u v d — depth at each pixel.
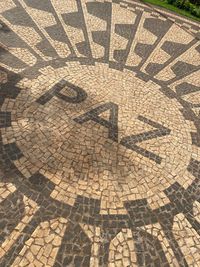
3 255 7.75
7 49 13.58
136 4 19.06
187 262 8.38
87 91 12.58
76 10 17.22
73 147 10.41
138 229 8.80
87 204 9.07
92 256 8.09
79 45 14.89
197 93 13.67
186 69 14.89
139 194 9.59
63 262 7.88
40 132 10.62
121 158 10.45
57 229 8.42
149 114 12.27
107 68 13.97
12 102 11.34
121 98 12.66
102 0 18.58
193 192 9.95
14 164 9.59
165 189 9.87
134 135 11.30
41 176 9.45
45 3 17.08
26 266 7.66
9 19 15.33
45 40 14.65
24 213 8.57
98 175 9.82
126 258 8.20
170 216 9.23
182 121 12.27
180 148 11.21
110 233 8.59
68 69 13.37
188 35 17.38
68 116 11.36
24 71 12.72
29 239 8.11
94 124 11.32
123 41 15.82
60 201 8.99
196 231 9.03
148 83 13.69
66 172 9.70
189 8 19.81
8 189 8.98
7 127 10.54
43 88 12.17
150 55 15.31
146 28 17.17
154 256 8.35
